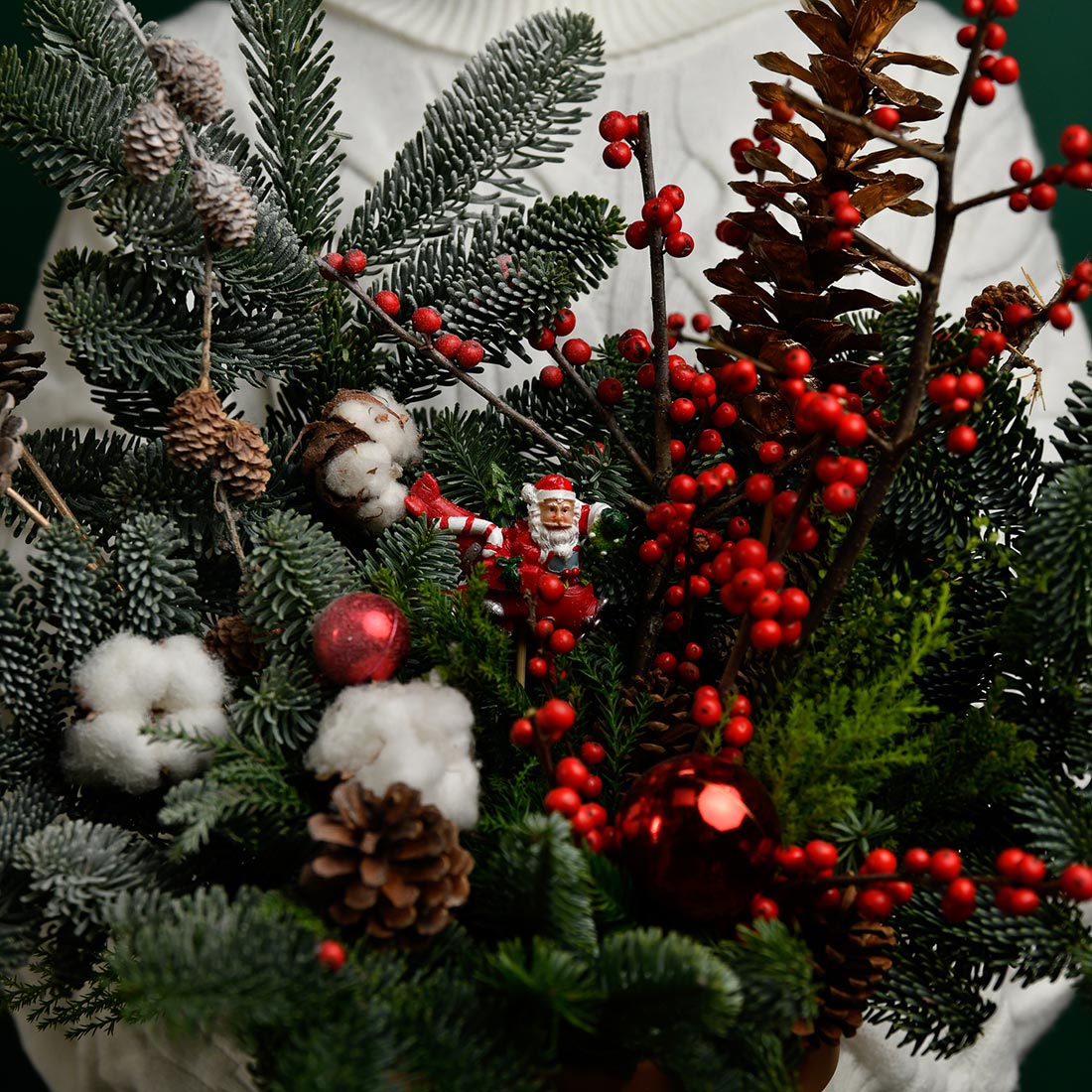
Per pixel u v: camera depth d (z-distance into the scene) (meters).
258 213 0.86
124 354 0.84
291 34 0.90
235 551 0.82
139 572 0.80
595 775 0.82
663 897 0.74
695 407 0.86
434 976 0.72
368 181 1.04
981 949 0.77
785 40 1.04
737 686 0.82
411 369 0.91
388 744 0.73
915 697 0.76
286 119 0.90
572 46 0.91
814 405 0.73
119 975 0.75
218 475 0.82
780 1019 0.72
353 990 0.70
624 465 0.88
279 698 0.78
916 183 0.83
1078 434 0.80
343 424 0.84
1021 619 0.79
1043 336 1.09
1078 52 1.26
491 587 0.84
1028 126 1.11
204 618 0.85
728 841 0.73
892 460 0.76
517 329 0.89
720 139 1.03
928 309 0.76
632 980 0.70
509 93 0.91
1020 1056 1.15
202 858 0.79
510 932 0.74
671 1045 0.71
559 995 0.69
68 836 0.76
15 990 0.82
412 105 1.04
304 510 0.88
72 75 0.85
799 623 0.76
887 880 0.73
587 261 0.89
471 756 0.77
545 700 0.83
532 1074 0.71
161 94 0.80
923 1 1.10
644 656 0.85
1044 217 1.11
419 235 0.92
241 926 0.71
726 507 0.83
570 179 1.03
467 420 0.91
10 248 1.30
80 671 0.78
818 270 0.85
